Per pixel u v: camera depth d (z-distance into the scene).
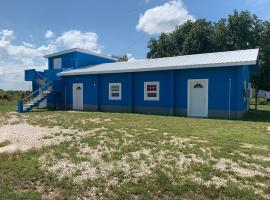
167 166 5.77
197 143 7.68
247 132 9.65
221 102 15.16
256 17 33.47
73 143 7.93
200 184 4.86
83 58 26.05
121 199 4.50
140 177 5.27
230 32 33.69
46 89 22.48
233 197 4.42
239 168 5.62
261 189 4.67
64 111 19.91
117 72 19.12
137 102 18.70
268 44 32.75
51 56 27.22
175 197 4.52
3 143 8.25
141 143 7.72
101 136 8.81
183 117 14.99
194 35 34.25
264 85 31.17
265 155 6.54
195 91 16.14
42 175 5.55
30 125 11.87
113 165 5.95
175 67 16.25
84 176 5.44
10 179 5.42
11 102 29.62
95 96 21.00
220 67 15.10
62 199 4.60
